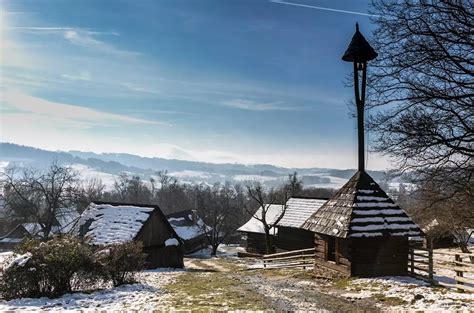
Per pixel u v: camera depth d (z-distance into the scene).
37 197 47.22
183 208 111.06
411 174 13.06
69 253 14.72
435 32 11.84
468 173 12.15
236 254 60.75
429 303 11.57
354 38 17.75
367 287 14.34
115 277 17.89
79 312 10.71
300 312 11.09
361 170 18.17
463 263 13.30
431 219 27.72
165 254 36.47
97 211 36.84
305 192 110.50
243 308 11.63
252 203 88.12
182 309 11.43
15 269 13.77
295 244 44.28
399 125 12.45
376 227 16.06
